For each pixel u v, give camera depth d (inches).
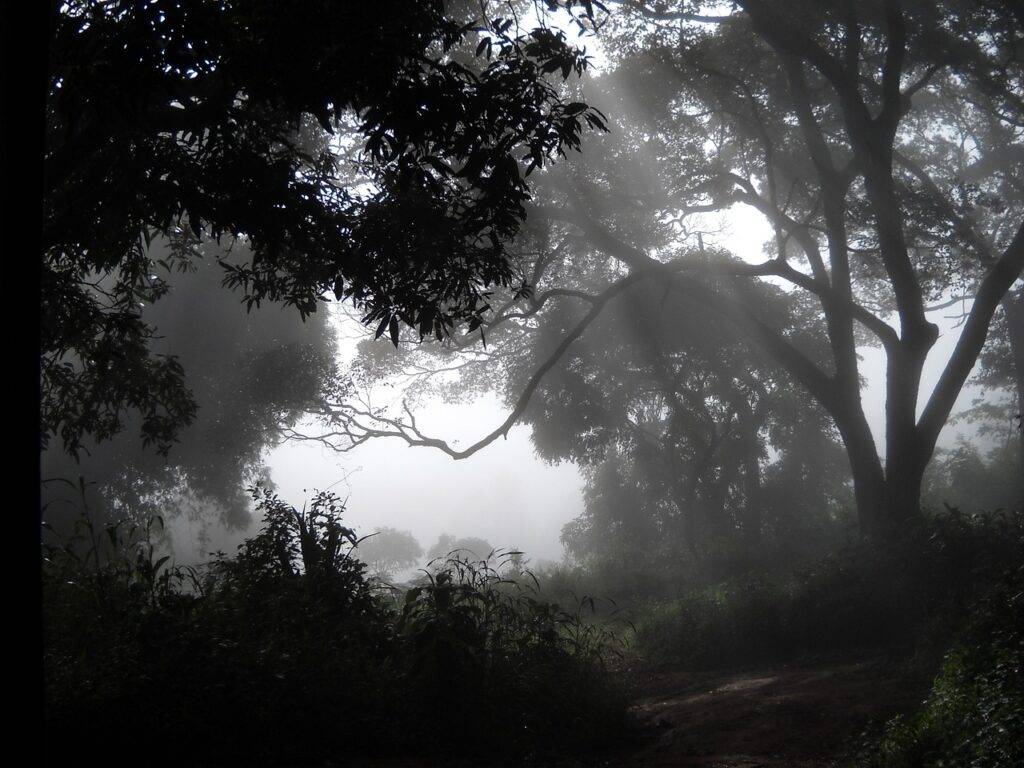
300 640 312.2
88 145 348.2
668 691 488.4
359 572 394.3
